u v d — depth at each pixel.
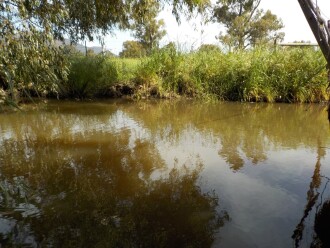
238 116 5.28
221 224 1.89
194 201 2.20
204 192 2.33
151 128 4.42
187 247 1.67
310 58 6.93
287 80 6.88
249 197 2.23
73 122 4.80
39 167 2.86
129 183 2.51
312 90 6.74
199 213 2.03
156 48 8.17
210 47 8.33
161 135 4.04
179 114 5.51
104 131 4.22
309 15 2.01
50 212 2.04
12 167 2.86
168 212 2.05
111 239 1.75
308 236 1.74
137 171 2.77
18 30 3.78
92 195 2.29
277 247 1.65
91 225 1.89
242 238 1.74
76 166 2.90
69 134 4.05
